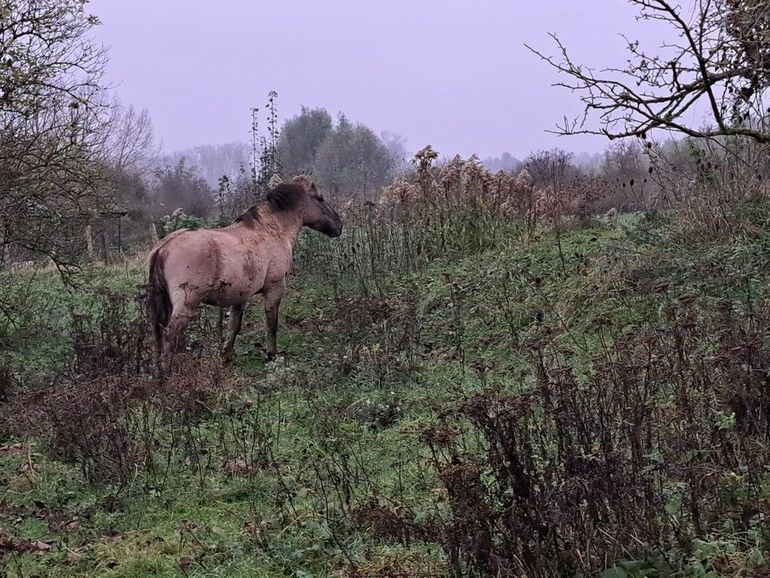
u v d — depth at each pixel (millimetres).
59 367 9523
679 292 9195
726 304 7113
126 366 8953
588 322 9297
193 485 6301
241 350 11016
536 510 4105
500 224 13961
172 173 44656
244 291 9977
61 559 5176
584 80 6805
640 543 4070
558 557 4043
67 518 5754
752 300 8414
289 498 5773
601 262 10617
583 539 4066
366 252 14070
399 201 14852
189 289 9414
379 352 9461
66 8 10672
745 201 10352
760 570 3773
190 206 37531
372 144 48938
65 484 6371
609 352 8094
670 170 12492
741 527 4406
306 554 5023
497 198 14328
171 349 8938
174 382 7895
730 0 6750
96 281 15906
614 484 4219
